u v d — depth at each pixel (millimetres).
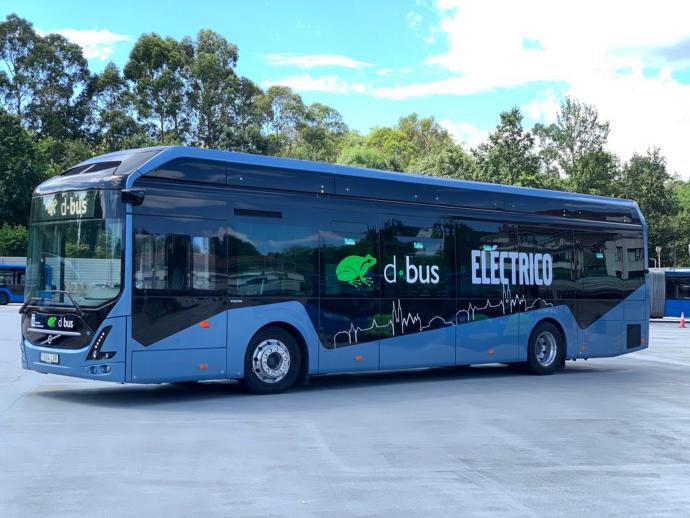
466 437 9250
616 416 10938
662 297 46719
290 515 5980
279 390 12602
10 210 67188
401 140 120812
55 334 11211
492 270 15250
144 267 11000
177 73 84375
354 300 13234
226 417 10391
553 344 16266
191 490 6680
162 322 11125
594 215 17156
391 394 12977
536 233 16031
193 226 11500
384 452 8344
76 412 10672
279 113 105000
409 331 13906
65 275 11258
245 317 11977
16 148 68438
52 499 6352
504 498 6574
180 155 11492
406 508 6219
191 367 11414
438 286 14398
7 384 13742
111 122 81125
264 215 12273
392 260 13773
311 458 7988
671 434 9602
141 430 9367
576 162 77188
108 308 10766
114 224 10891
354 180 13438
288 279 12469
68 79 86188
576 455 8344
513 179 59219
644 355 22266
